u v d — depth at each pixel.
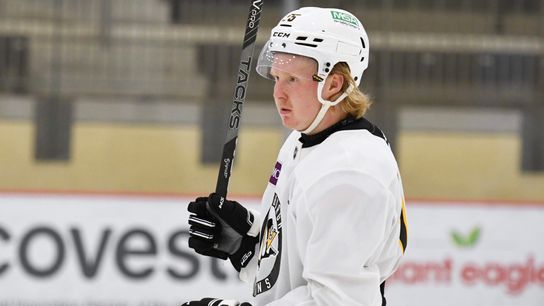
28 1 23.78
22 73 23.31
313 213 6.26
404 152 23.39
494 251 18.98
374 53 23.97
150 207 18.59
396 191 6.45
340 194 6.20
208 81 23.97
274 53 6.66
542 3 24.98
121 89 23.45
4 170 22.47
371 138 6.57
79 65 23.52
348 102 6.64
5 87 23.11
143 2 24.67
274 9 25.31
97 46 23.67
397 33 24.34
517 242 19.02
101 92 23.33
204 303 6.99
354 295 6.20
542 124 23.09
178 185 22.64
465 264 18.92
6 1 23.77
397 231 6.57
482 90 23.92
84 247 18.45
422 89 23.86
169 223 18.59
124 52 23.75
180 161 22.78
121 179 22.62
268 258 6.87
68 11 23.81
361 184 6.21
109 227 18.52
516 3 24.92
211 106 22.97
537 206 19.06
